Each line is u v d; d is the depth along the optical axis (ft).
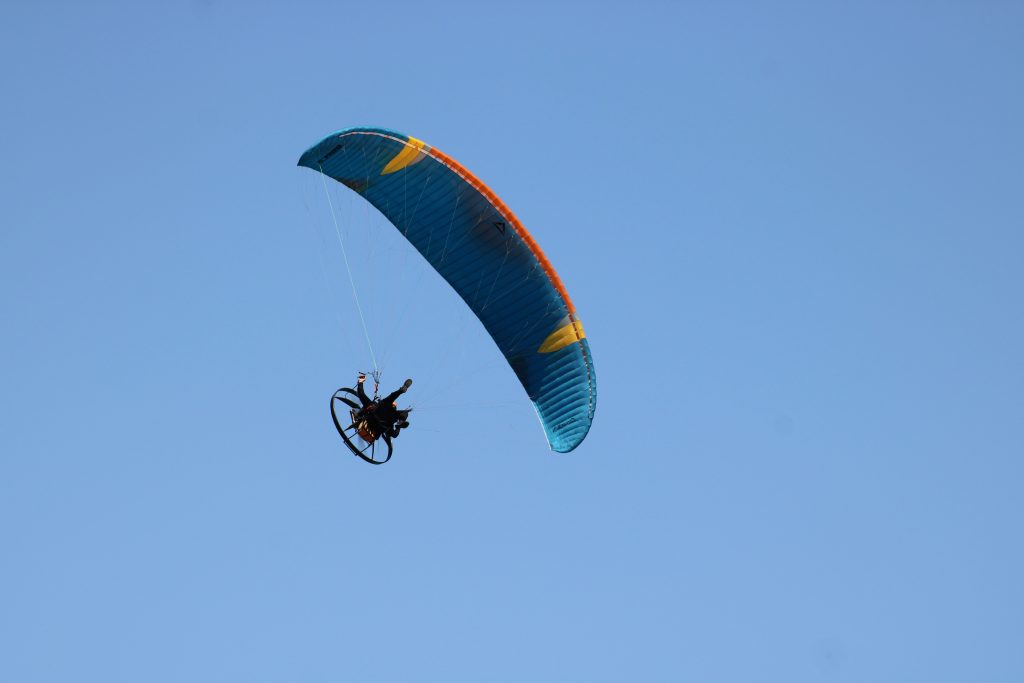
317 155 395.75
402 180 412.16
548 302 424.05
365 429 400.88
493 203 410.11
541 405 438.40
